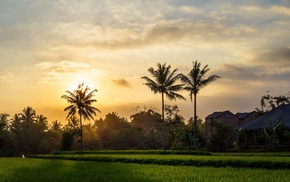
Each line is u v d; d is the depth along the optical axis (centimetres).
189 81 6506
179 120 9388
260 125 6091
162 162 3425
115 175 2289
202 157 3600
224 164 2980
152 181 1970
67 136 7756
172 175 2250
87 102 7844
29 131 11181
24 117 11450
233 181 1905
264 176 2089
